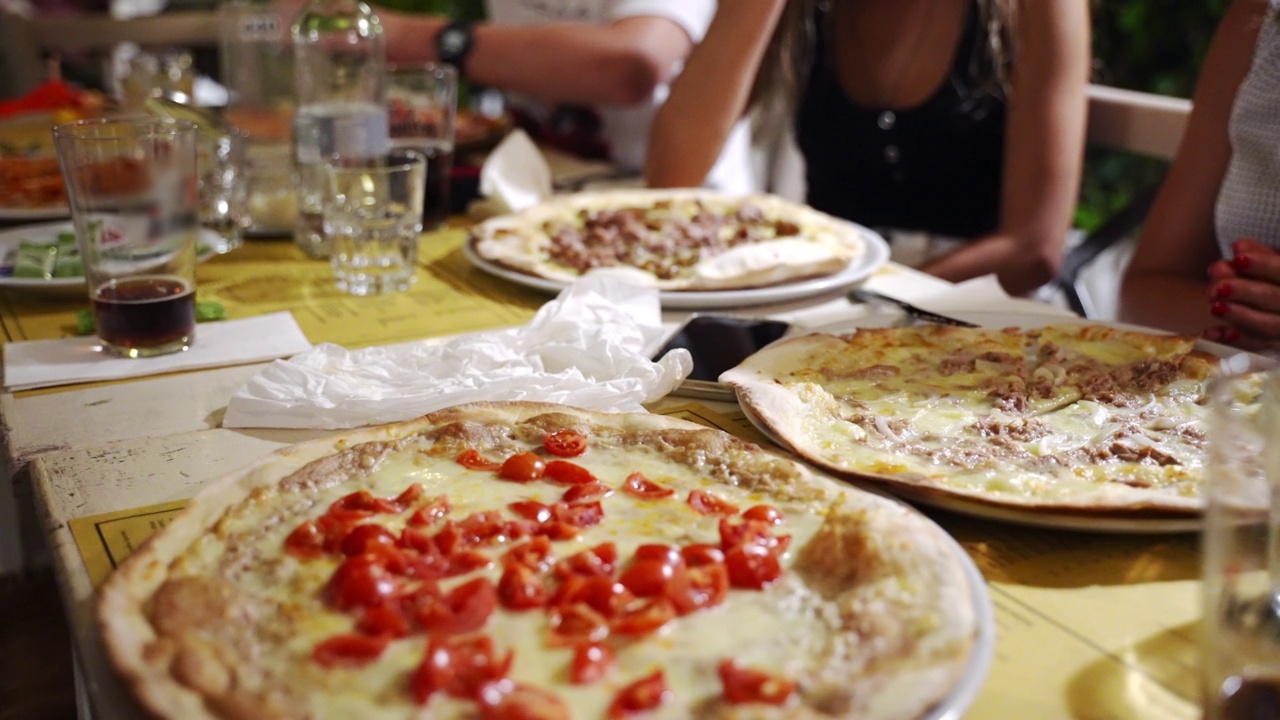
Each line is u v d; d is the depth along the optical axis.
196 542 0.80
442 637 0.69
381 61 2.15
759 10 2.32
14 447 1.04
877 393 1.15
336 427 1.08
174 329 1.29
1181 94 3.65
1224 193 1.84
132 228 1.27
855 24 2.64
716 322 1.36
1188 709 0.67
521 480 0.90
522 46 2.89
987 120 2.48
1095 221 3.85
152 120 1.35
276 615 0.72
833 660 0.66
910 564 0.75
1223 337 1.48
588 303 1.32
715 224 1.90
